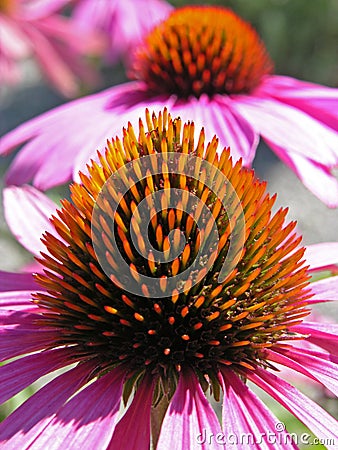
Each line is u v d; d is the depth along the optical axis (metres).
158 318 0.09
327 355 0.09
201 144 0.09
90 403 0.08
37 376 0.09
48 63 0.25
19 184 0.13
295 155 0.12
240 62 0.14
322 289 0.10
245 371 0.09
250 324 0.09
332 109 0.13
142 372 0.09
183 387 0.08
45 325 0.09
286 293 0.09
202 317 0.09
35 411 0.08
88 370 0.09
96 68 0.32
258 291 0.09
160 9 0.24
